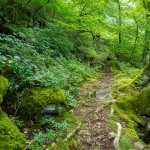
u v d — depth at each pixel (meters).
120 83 9.84
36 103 6.25
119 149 5.61
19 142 4.93
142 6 15.50
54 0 12.91
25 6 12.02
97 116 6.91
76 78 9.90
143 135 6.98
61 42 12.29
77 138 5.82
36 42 10.58
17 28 10.63
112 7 18.08
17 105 6.18
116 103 7.83
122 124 6.77
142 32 17.56
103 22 17.20
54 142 5.43
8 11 11.34
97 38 19.72
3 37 8.73
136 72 13.35
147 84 8.67
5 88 5.64
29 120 6.10
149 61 9.18
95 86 9.84
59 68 9.73
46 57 9.88
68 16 14.49
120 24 18.02
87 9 16.44
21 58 7.63
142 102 7.91
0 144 4.60
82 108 7.44
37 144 5.25
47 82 7.09
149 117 7.62
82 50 15.80
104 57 17.36
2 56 6.77
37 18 13.48
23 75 6.73
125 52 18.17
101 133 6.07
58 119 6.41
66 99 7.29
